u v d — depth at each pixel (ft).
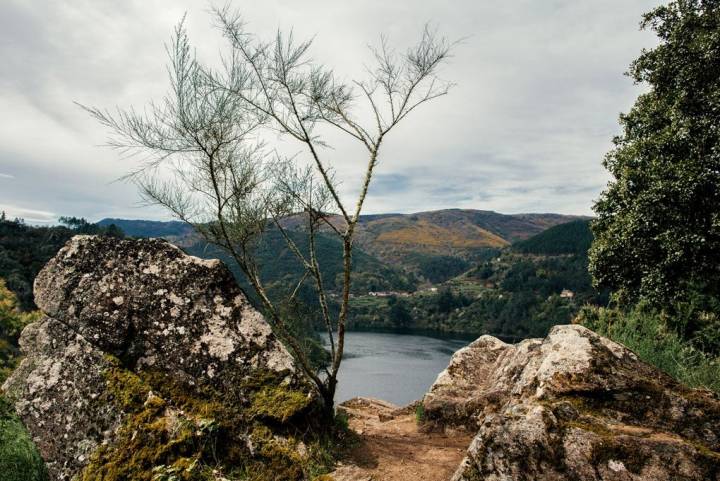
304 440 16.17
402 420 30.78
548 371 15.69
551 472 12.25
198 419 15.33
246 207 20.63
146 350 17.17
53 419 15.88
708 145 42.73
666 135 44.91
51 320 17.97
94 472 14.33
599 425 13.05
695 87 45.88
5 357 44.16
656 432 12.86
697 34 45.44
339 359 18.86
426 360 264.93
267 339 17.67
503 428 13.34
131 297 18.03
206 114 18.45
